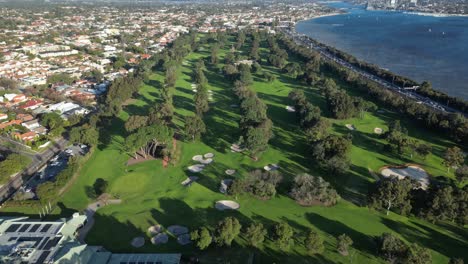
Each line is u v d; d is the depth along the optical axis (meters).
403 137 137.88
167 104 163.88
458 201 91.81
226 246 85.56
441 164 124.75
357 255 82.62
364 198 105.69
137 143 122.38
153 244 87.44
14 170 120.31
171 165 126.69
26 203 103.75
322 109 182.25
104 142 145.50
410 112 166.75
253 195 107.12
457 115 154.12
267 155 132.38
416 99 198.75
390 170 121.69
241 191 104.94
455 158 117.81
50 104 190.62
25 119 169.38
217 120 167.12
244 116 148.88
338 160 113.81
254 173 111.00
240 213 99.12
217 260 81.06
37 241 80.31
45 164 132.38
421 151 126.56
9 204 104.44
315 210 100.12
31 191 113.25
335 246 85.25
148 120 139.50
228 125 160.88
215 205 103.00
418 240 87.81
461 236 89.25
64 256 73.12
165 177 119.44
